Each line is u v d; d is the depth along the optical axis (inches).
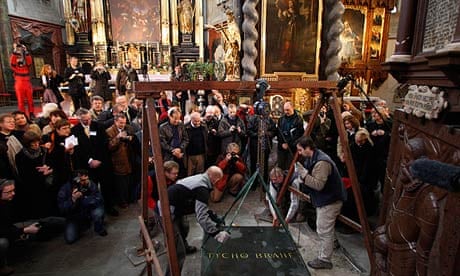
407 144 64.3
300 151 105.6
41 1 484.1
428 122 59.3
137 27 560.7
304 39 268.5
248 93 258.2
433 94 55.0
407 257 59.4
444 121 54.1
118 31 556.1
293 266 89.9
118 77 363.3
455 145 49.1
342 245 129.0
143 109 86.6
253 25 247.4
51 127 144.5
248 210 161.9
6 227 110.8
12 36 421.7
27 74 311.6
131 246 129.0
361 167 140.4
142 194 98.7
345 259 119.3
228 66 280.8
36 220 137.9
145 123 88.3
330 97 100.6
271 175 130.0
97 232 137.3
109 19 547.5
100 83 346.9
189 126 174.2
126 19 555.2
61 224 139.9
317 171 100.6
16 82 307.1
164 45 560.4
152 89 73.7
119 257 121.6
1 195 107.9
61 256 122.5
